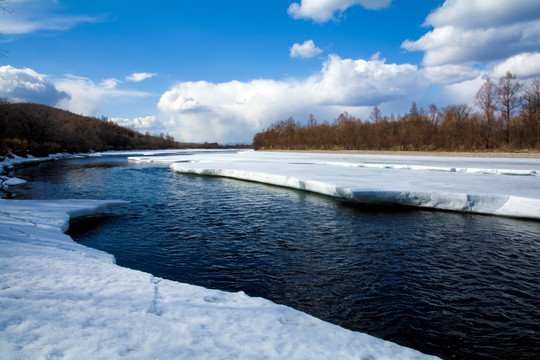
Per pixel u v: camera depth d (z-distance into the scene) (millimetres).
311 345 2924
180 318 3174
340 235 8250
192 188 15992
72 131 60219
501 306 4938
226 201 12570
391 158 31922
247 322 3271
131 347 2516
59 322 2773
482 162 24125
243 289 5418
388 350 2998
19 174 23047
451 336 4223
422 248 7309
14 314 2809
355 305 4941
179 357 2465
